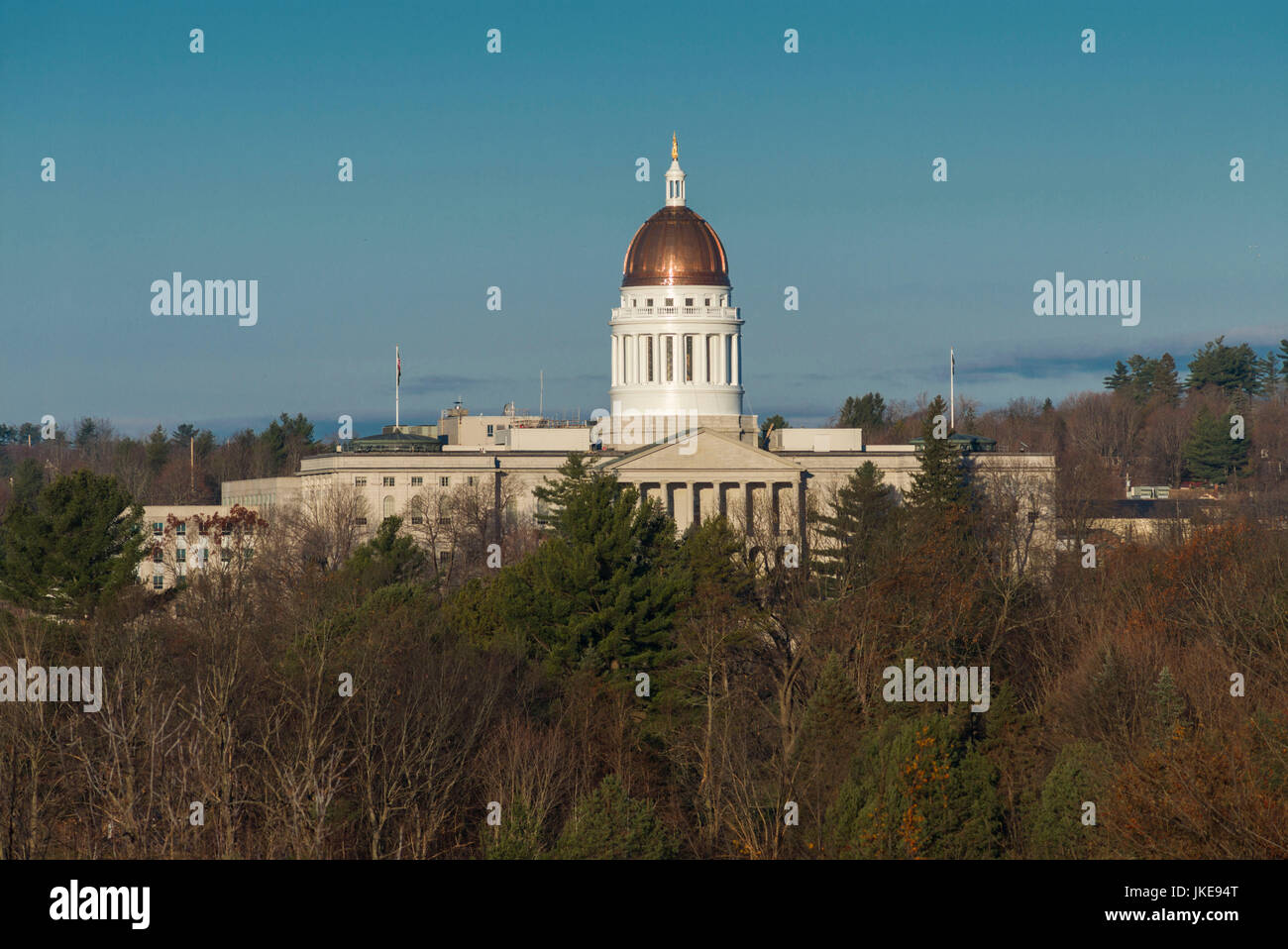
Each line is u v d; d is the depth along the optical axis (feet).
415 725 311.88
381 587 447.83
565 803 319.27
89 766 279.90
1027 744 323.37
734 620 394.52
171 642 393.91
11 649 337.31
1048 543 559.79
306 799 280.92
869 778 283.79
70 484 476.54
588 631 394.52
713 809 309.63
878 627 368.68
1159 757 236.63
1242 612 338.95
